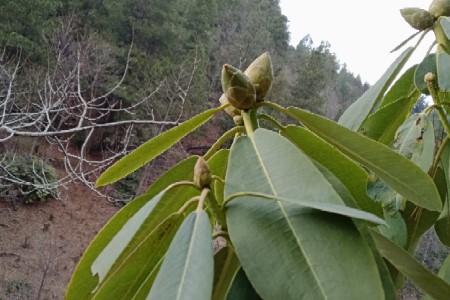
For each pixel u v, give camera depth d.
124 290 0.27
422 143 0.35
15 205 5.23
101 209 5.72
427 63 0.38
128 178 4.76
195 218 0.22
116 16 7.61
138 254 0.25
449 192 0.39
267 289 0.20
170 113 5.36
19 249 4.72
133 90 5.96
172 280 0.20
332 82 11.48
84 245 5.04
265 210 0.22
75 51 4.46
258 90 0.28
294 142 0.29
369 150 0.26
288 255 0.20
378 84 0.39
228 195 0.23
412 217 0.39
